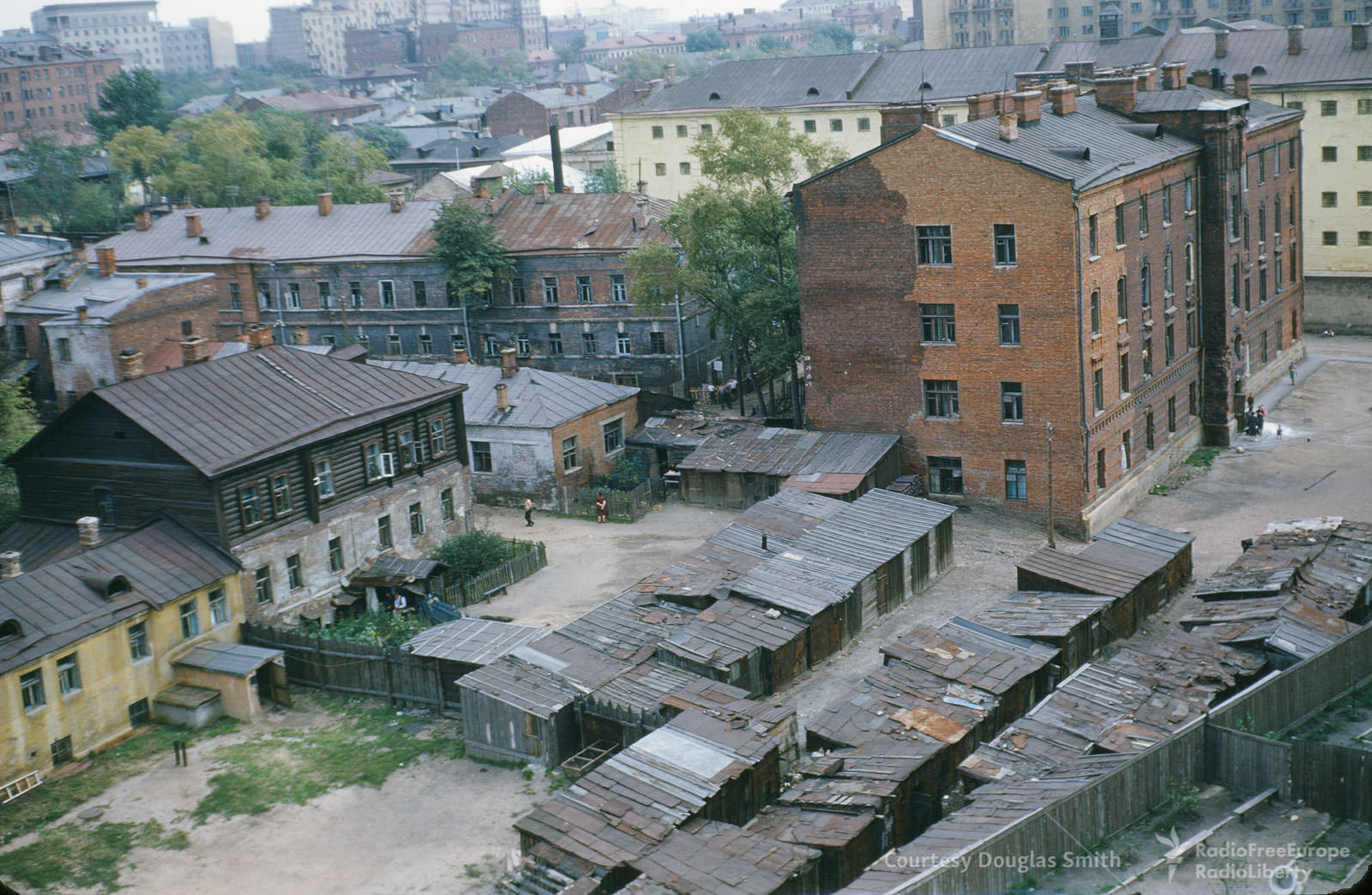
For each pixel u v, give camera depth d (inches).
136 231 3993.6
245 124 5984.3
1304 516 2480.3
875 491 2365.9
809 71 4975.4
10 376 3142.2
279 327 3782.0
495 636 1898.4
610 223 3528.5
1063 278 2353.6
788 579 2014.0
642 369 3499.0
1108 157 2534.5
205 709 1876.2
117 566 1921.8
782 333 2977.4
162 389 2139.5
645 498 2738.7
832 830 1363.2
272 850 1558.8
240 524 2053.4
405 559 2319.1
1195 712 1534.2
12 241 3585.1
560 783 1657.2
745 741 1546.5
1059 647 1766.7
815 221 2586.1
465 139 7150.6
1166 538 2167.8
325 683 1973.4
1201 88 3038.9
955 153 2405.3
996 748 1482.5
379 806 1642.5
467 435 2834.6
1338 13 7126.0
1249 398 3021.7
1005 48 4771.2
